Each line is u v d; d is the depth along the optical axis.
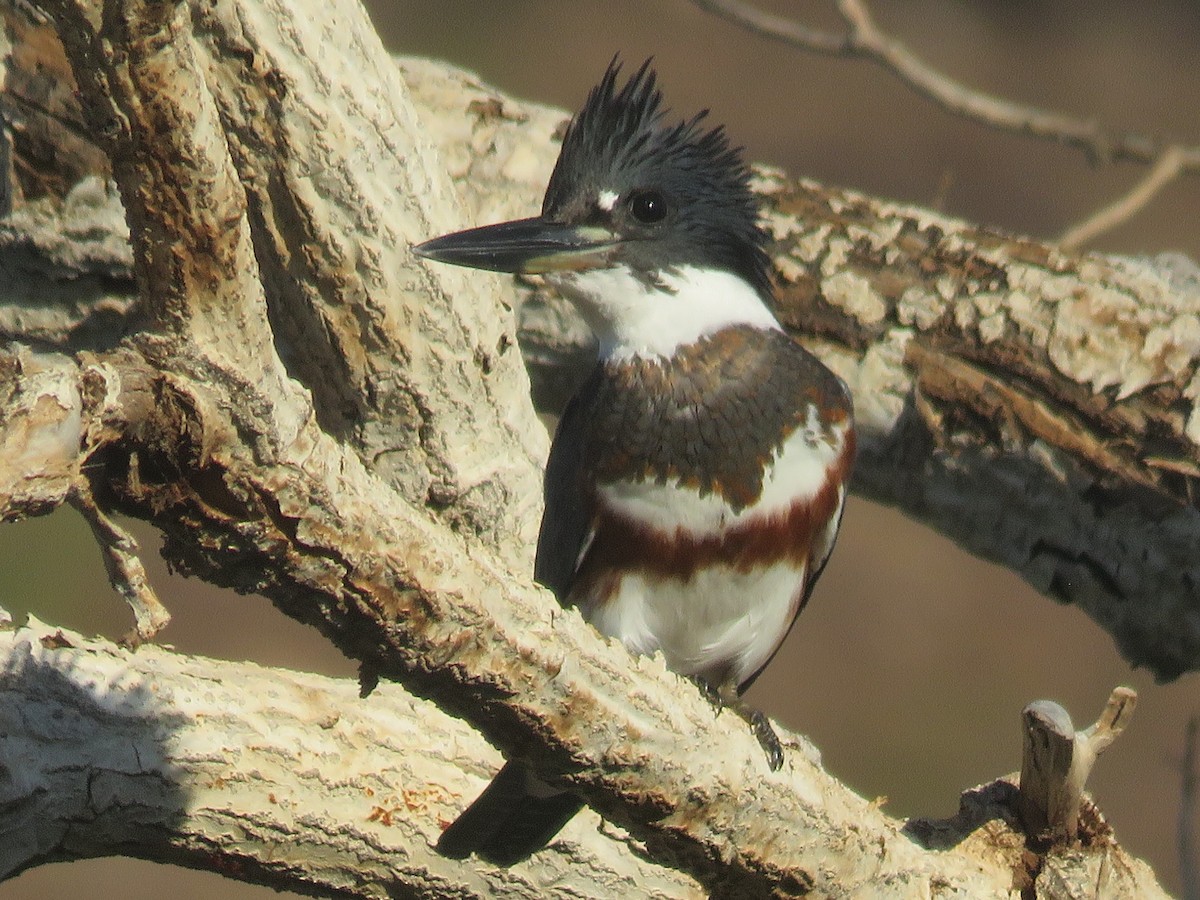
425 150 6.84
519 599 4.66
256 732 5.93
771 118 22.39
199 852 5.95
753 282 6.91
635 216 6.70
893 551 17.89
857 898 5.92
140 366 3.96
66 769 5.67
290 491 4.12
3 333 8.13
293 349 6.96
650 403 6.63
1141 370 7.55
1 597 14.74
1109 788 15.12
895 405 7.87
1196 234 20.89
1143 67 23.97
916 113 22.73
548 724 4.86
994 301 7.77
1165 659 7.99
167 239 3.94
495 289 7.11
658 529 6.60
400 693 6.24
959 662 16.62
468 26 23.42
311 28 6.36
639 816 5.27
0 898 13.75
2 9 7.75
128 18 3.83
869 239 8.02
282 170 6.50
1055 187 21.52
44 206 7.98
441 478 7.16
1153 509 7.58
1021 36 24.45
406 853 6.13
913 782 15.42
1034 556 7.99
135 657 5.93
